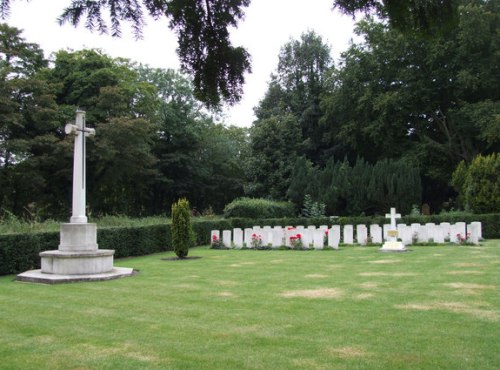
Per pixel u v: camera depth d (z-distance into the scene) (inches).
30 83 1139.9
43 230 671.8
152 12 188.7
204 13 202.7
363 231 829.8
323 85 1708.9
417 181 1208.8
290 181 1454.2
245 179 1925.4
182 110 1820.9
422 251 689.6
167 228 879.1
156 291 399.5
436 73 1381.6
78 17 176.9
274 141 1534.2
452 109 1398.9
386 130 1448.1
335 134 1659.7
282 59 1841.8
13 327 284.4
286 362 211.3
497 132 1202.0
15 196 1337.4
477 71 1315.2
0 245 549.6
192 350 232.1
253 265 573.9
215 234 882.8
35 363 218.4
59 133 1312.7
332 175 1282.0
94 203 1465.3
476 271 468.8
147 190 1788.9
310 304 330.6
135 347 239.3
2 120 1069.1
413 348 226.8
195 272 520.4
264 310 315.3
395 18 197.8
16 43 1195.9
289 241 818.2
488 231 940.0
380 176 1205.1
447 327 262.1
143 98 1501.0
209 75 224.5
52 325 287.6
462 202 1092.5
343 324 273.7
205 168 1871.3
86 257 500.7
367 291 375.2
